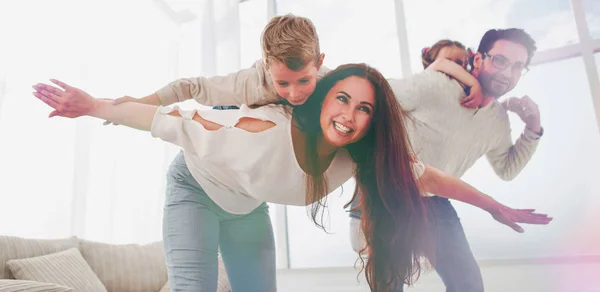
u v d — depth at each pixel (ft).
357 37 6.07
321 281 5.50
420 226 4.03
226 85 3.98
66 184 6.47
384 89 3.93
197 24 7.20
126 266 6.30
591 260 4.68
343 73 3.82
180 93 4.06
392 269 3.92
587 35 5.19
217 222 3.67
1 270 5.16
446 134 4.39
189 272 3.38
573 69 5.18
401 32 5.82
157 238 7.06
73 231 6.46
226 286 5.47
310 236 5.61
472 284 4.30
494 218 4.93
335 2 6.30
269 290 3.91
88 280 5.66
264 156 3.53
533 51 5.21
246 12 7.00
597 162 4.89
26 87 6.12
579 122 4.99
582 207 4.87
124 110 3.51
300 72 3.75
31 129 6.12
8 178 5.80
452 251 4.34
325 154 3.73
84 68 6.90
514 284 4.81
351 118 3.80
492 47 5.01
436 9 5.70
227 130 3.51
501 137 4.93
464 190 4.48
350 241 5.23
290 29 3.74
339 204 5.23
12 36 6.01
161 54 7.24
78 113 3.45
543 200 4.95
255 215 3.95
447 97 4.47
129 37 7.39
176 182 3.63
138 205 7.09
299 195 3.71
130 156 7.19
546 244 4.84
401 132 4.04
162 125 3.47
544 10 5.32
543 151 5.02
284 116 3.65
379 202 3.92
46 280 5.20
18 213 5.89
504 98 5.02
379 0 6.05
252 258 3.87
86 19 7.06
